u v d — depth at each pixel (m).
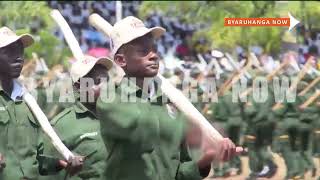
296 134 14.97
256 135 15.38
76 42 8.03
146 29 5.92
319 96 14.86
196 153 5.36
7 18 21.97
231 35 20.41
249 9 20.47
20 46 7.77
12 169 7.57
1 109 7.62
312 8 15.50
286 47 16.02
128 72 5.88
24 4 22.11
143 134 5.32
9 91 7.75
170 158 5.54
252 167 15.43
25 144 7.66
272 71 15.66
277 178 15.47
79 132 7.77
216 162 5.40
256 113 15.34
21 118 7.68
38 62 17.23
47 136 7.60
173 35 23.64
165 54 23.44
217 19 21.84
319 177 14.80
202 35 22.75
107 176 5.56
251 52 17.14
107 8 25.27
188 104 5.56
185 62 18.64
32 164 7.67
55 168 7.67
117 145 5.43
